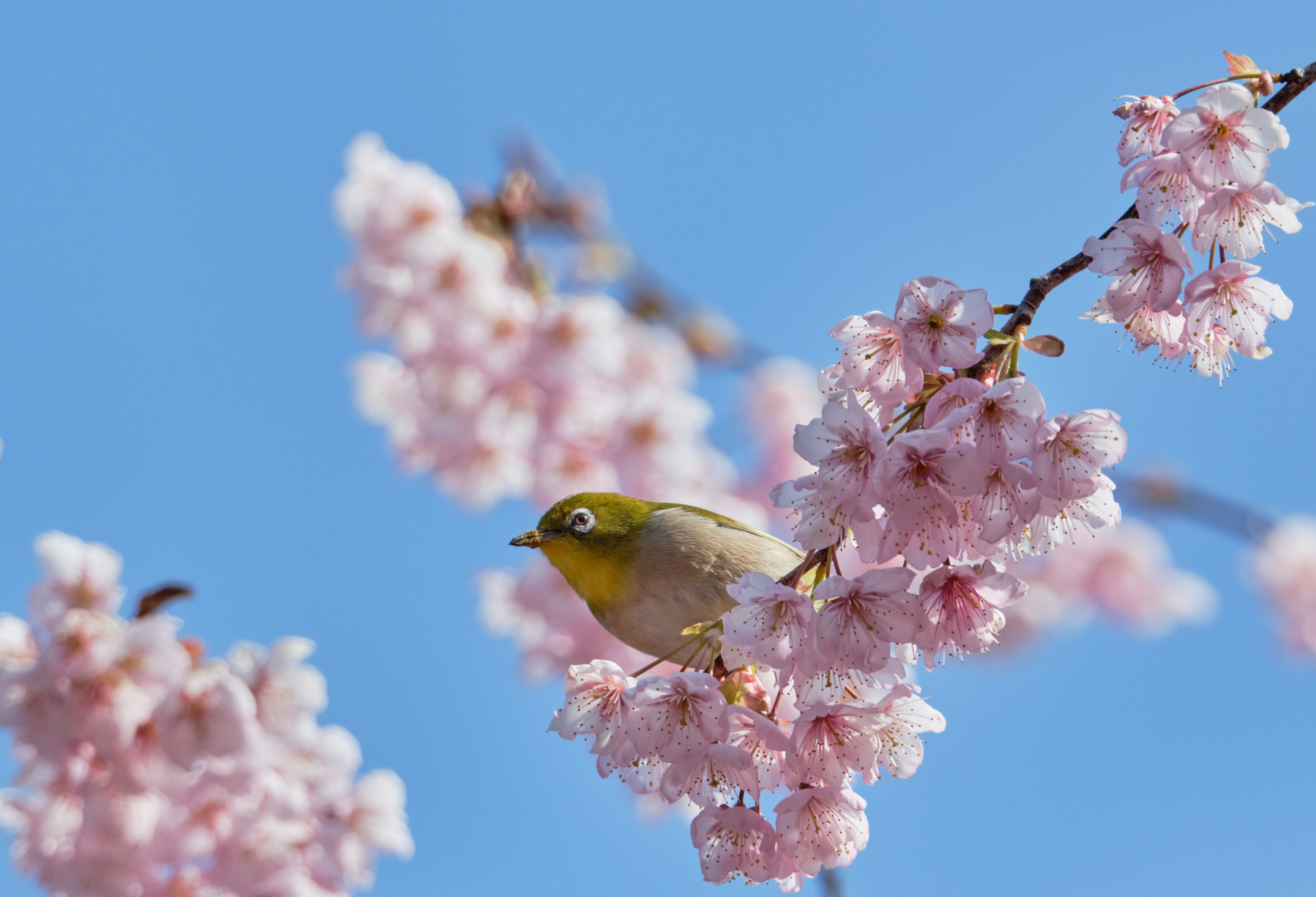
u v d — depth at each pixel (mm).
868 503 6102
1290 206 6656
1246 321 6824
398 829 7676
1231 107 6516
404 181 13086
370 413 14992
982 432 5992
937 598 6512
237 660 6824
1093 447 5949
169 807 6871
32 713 6359
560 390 13742
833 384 6785
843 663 6332
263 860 6914
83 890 6633
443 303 12906
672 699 6387
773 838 6355
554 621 15625
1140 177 6793
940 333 6211
